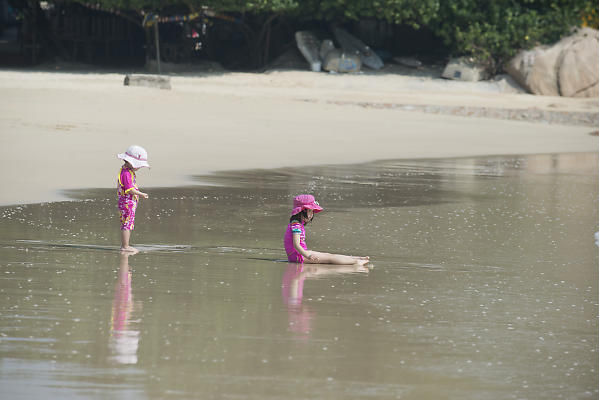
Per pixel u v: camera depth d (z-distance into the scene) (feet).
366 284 48.75
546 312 42.83
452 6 304.71
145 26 305.12
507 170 126.82
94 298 41.68
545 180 115.03
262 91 252.42
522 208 87.56
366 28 357.20
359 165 126.52
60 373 29.45
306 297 44.24
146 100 198.90
